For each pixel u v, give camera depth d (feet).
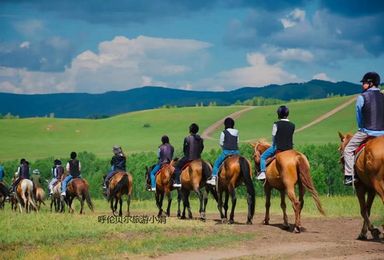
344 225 58.18
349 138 47.03
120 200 75.82
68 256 40.32
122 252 41.60
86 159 199.82
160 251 41.73
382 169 39.11
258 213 80.48
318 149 154.30
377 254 37.14
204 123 501.15
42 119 525.75
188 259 38.83
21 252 42.93
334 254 38.11
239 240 45.62
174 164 68.90
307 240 45.34
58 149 396.98
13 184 95.55
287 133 51.78
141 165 157.07
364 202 43.83
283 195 52.90
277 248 41.88
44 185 175.11
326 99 540.52
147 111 575.38
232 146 59.67
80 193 84.79
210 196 126.00
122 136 468.34
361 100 41.52
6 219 65.46
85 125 510.99
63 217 69.26
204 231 50.93
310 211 77.15
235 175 57.36
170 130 487.20
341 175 147.43
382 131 41.57
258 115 513.86
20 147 405.80
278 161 50.31
